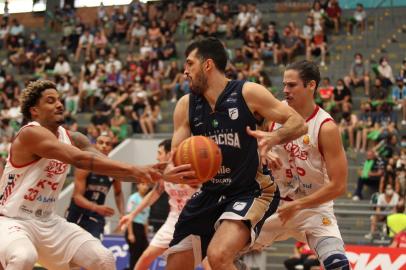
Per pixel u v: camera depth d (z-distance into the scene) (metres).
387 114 14.77
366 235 11.52
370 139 14.20
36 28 24.86
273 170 5.04
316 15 19.83
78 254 4.95
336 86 16.69
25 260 4.52
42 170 4.88
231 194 4.49
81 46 21.86
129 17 22.98
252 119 4.38
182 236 4.66
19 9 28.47
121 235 10.48
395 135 13.88
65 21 24.03
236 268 4.43
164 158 7.62
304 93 5.03
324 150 4.98
